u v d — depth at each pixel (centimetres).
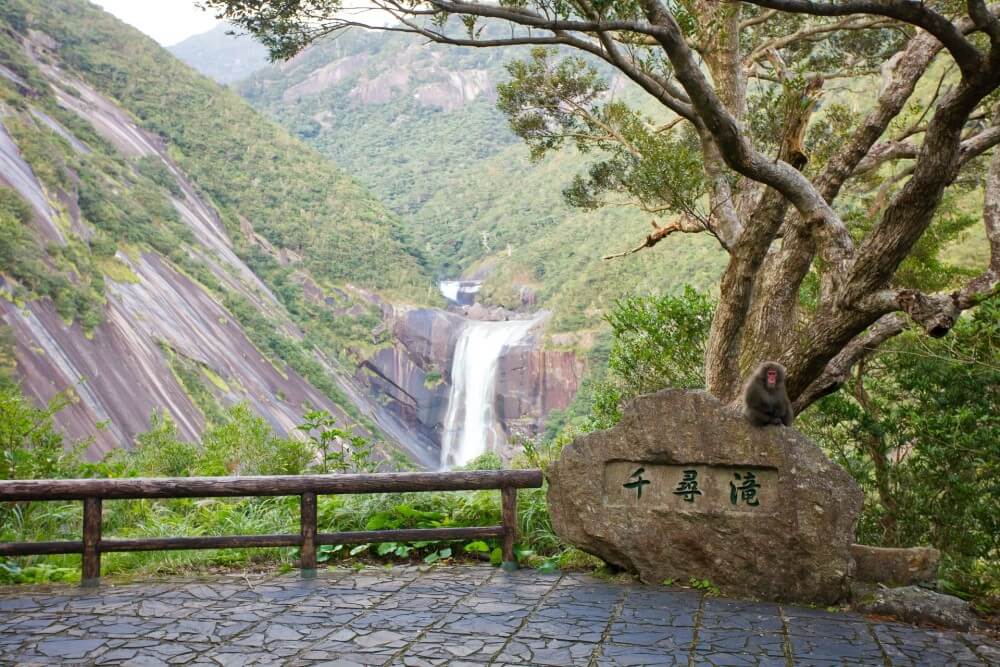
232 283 7275
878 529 724
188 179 9556
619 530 623
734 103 891
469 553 718
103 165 7331
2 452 799
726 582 589
